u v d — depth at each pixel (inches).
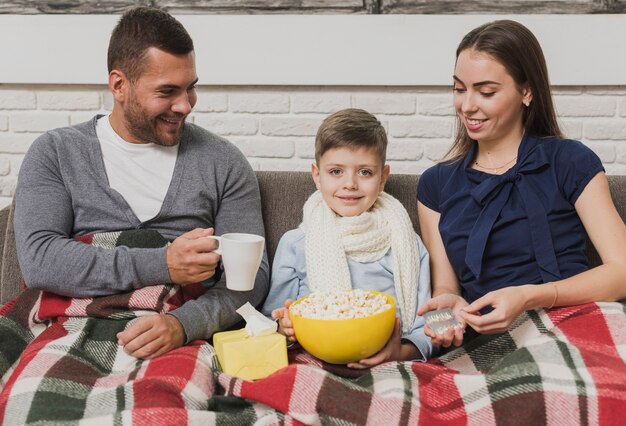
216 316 52.1
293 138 86.3
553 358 42.5
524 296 47.4
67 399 42.4
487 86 53.0
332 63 82.5
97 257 51.4
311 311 47.9
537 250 53.0
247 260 46.5
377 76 82.4
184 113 54.4
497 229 54.2
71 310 51.6
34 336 53.1
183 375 44.3
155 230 55.3
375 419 40.7
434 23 80.6
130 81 53.8
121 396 41.6
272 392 41.8
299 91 85.2
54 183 54.8
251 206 59.8
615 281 50.0
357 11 81.3
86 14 83.4
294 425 40.9
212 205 58.6
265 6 82.1
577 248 54.3
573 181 53.8
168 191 56.6
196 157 58.1
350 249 55.9
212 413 41.0
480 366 49.9
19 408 41.3
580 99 82.7
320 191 60.2
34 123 87.7
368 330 45.5
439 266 58.9
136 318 51.3
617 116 82.7
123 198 55.6
